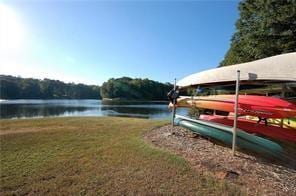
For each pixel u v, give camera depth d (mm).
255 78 4691
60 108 34531
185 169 3865
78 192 3197
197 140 5410
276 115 4832
